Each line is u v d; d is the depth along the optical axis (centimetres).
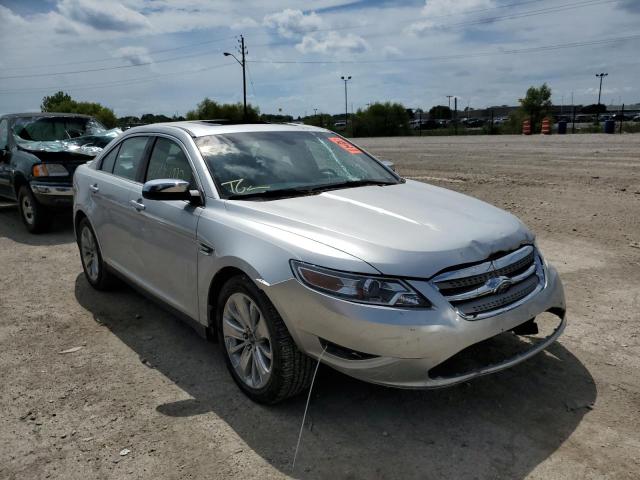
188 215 376
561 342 407
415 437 304
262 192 376
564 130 3316
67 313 500
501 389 348
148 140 464
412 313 280
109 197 481
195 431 315
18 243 775
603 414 319
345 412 329
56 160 791
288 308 301
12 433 319
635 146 1830
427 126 6431
